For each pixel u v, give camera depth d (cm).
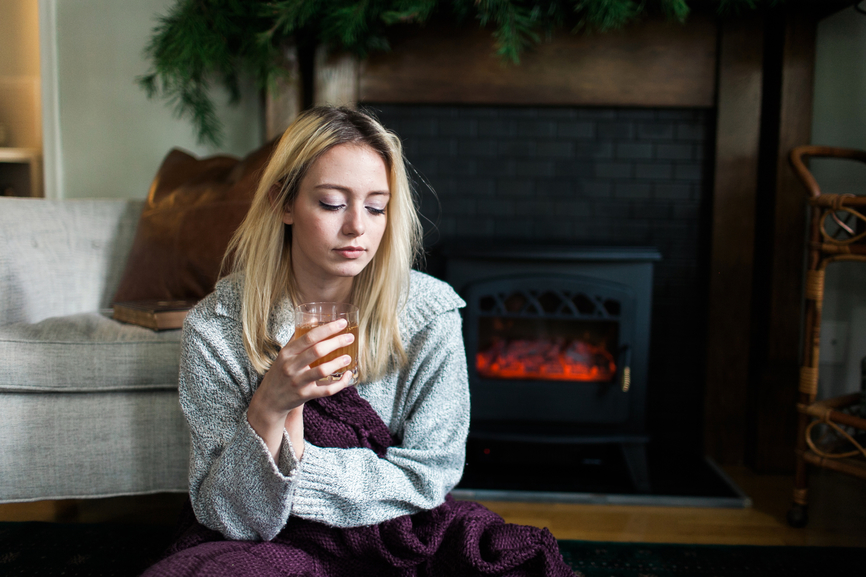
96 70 229
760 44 200
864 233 155
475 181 215
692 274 214
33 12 238
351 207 83
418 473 89
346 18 177
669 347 217
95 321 156
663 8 181
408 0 177
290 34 198
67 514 169
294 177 84
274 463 80
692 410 218
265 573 77
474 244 201
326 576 87
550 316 192
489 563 82
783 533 165
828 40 209
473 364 194
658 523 171
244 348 91
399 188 91
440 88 207
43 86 228
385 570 88
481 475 199
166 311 148
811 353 167
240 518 84
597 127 211
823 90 210
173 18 193
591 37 204
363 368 94
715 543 159
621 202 213
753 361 216
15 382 137
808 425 167
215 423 89
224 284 95
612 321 196
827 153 174
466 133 213
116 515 169
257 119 229
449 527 89
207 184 181
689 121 209
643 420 191
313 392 75
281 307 94
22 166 235
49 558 142
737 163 205
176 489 144
